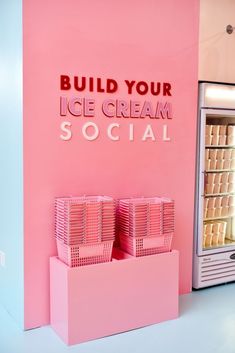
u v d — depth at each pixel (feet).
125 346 9.77
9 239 11.39
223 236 14.30
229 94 13.37
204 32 13.21
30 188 10.36
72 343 9.78
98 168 11.30
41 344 9.83
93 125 11.11
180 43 12.42
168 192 12.60
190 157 12.95
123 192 11.78
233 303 12.42
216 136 13.61
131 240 10.83
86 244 9.95
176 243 12.87
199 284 13.37
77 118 10.86
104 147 11.35
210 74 13.55
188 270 13.23
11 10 10.62
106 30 11.10
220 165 13.80
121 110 11.52
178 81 12.50
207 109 12.93
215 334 10.42
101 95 11.18
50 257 10.62
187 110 12.75
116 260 10.38
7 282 11.72
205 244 13.84
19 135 10.35
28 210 10.36
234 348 9.72
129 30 11.48
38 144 10.37
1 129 11.76
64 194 10.82
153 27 11.89
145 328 10.73
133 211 10.61
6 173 11.43
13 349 9.57
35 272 10.57
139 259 10.59
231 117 14.37
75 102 10.78
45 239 10.63
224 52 13.82
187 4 12.49
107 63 11.20
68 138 10.76
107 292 10.16
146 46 11.81
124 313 10.46
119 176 11.68
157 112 12.16
